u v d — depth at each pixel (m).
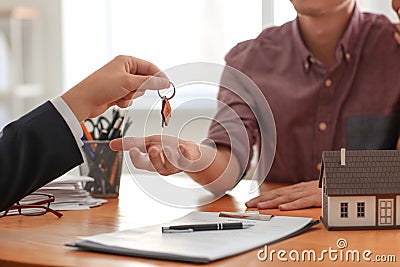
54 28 4.18
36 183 1.27
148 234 1.20
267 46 2.25
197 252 1.04
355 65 2.13
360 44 2.14
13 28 4.16
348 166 1.29
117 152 1.74
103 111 1.39
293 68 2.19
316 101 2.14
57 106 1.29
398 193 1.28
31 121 1.26
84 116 1.32
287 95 2.17
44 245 1.16
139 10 3.96
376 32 2.16
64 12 4.14
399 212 1.29
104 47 4.08
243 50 2.29
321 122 2.14
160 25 3.90
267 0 3.41
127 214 1.49
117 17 4.03
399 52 2.13
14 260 1.05
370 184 1.29
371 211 1.29
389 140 2.13
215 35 3.75
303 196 1.57
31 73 4.25
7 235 1.26
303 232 1.26
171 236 1.18
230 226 1.25
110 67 1.38
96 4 4.08
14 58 4.17
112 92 1.35
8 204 1.27
